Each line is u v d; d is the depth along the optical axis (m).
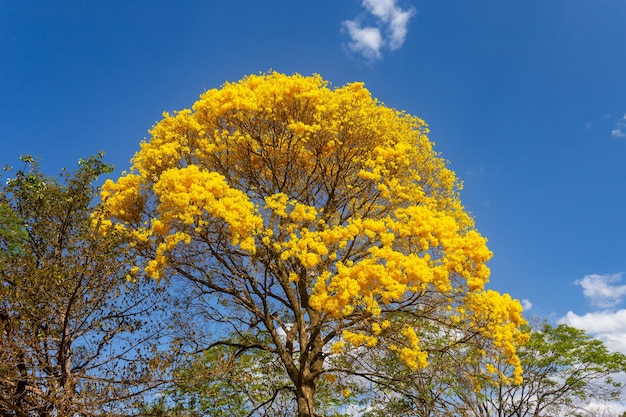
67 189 8.88
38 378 7.34
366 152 11.16
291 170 11.32
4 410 7.53
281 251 9.88
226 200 8.76
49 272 7.73
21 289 7.61
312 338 9.62
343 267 8.24
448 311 9.44
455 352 9.84
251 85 11.30
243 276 10.12
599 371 15.98
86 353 8.61
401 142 11.32
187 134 10.99
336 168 11.37
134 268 8.81
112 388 7.83
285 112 10.75
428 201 10.96
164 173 9.16
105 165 9.32
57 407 7.28
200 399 10.18
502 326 8.75
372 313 8.59
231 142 10.55
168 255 9.69
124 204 10.38
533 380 16.25
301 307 11.20
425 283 8.31
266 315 10.32
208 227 9.59
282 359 10.10
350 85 11.91
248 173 11.34
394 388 9.98
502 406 15.36
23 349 7.43
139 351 8.48
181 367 8.81
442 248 9.26
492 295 8.82
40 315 7.67
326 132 10.69
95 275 8.25
